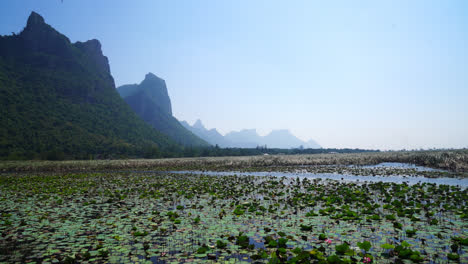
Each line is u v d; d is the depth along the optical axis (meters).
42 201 13.29
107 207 11.66
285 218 9.48
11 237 7.64
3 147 83.94
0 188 18.61
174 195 14.77
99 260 6.02
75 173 33.16
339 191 14.66
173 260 6.00
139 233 7.58
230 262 5.85
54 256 6.30
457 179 20.91
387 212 10.20
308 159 47.28
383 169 30.61
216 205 11.89
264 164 43.84
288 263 5.52
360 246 5.94
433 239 7.08
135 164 47.12
